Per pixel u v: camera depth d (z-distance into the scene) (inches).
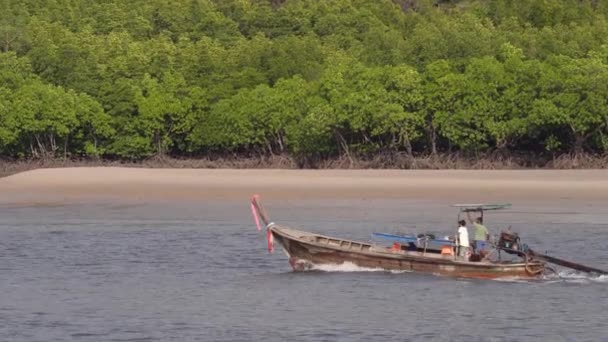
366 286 4741.6
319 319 4111.7
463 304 4372.5
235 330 3944.4
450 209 7495.1
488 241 5068.9
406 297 4507.9
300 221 6963.6
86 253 5743.1
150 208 7819.9
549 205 7632.9
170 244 6058.1
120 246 5994.1
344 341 3774.6
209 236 6368.1
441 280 4877.0
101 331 3934.5
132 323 4060.0
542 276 4926.2
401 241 5108.3
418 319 4104.3
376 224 6771.7
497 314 4185.5
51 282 4901.6
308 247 5034.5
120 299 4515.3
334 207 7687.0
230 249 5866.1
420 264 4968.0
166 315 4200.3
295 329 3951.8
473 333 3880.4
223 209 7706.7
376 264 5022.1
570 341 3759.8
